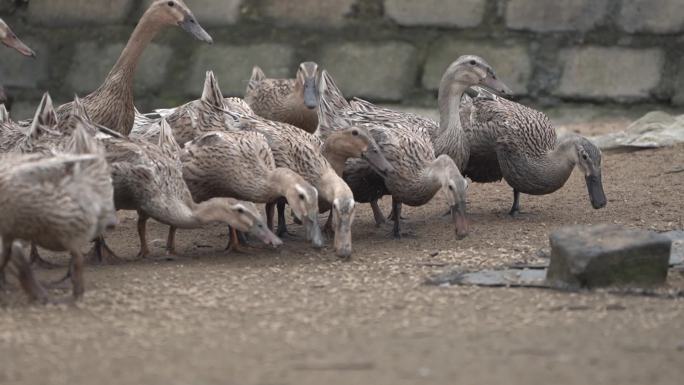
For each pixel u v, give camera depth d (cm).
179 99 2308
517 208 1552
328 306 1051
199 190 1393
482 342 926
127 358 882
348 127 1440
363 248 1360
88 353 896
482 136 1567
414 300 1072
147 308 1045
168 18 1579
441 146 1556
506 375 838
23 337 944
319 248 1319
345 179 1480
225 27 2370
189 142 1405
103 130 1334
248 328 973
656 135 1941
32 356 888
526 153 1530
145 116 1759
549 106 2222
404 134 1452
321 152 1450
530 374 841
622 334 952
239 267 1252
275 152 1422
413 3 2330
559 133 2055
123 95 1575
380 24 2334
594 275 1104
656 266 1122
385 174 1398
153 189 1280
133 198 1292
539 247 1329
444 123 1562
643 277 1119
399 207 1445
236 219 1270
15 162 1066
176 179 1304
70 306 1051
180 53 2353
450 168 1378
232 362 870
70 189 1044
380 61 2291
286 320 1000
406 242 1394
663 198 1592
